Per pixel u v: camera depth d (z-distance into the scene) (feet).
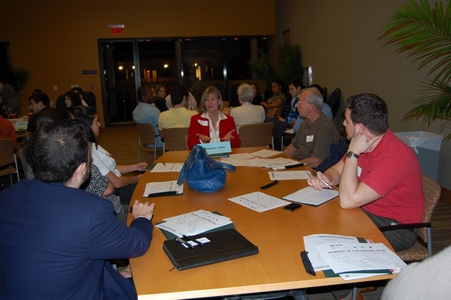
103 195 7.16
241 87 14.49
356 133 5.92
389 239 6.05
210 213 5.48
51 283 3.62
